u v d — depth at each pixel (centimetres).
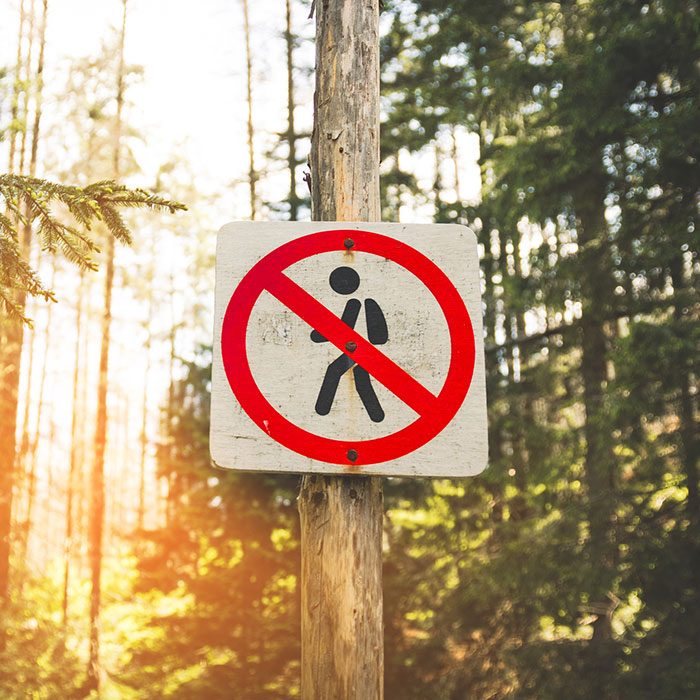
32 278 286
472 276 219
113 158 1598
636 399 743
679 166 756
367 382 212
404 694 910
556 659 770
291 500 1004
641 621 737
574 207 880
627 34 773
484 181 1166
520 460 927
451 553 971
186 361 1137
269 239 219
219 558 1059
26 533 1545
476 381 212
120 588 1925
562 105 829
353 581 217
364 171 249
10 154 1462
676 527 747
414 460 208
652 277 807
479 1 1064
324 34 261
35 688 1221
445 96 1218
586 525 816
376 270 219
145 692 1005
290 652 980
